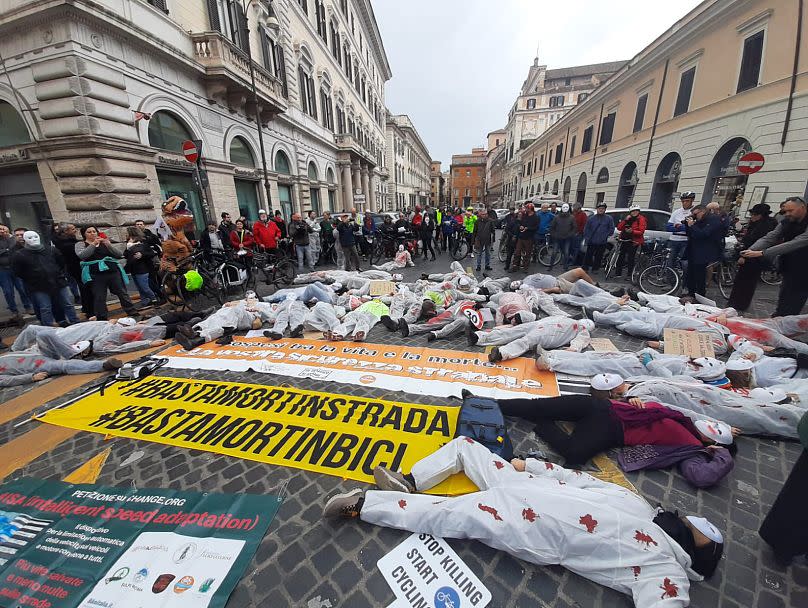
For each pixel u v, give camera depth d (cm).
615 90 1975
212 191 1095
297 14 1711
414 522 186
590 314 539
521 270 980
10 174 808
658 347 420
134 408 315
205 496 216
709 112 1262
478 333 448
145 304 701
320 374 372
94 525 196
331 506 192
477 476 206
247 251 776
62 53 674
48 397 341
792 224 443
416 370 378
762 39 1048
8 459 254
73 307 584
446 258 1279
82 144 721
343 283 736
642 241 793
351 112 2784
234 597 159
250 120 1312
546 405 269
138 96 814
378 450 254
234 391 340
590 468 234
